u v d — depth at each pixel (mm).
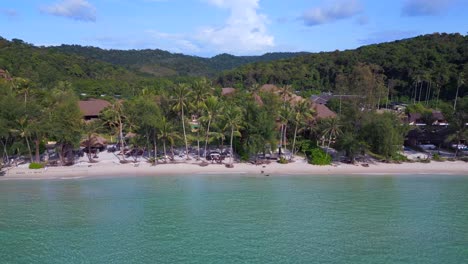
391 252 33531
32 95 71062
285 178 58750
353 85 79125
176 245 34469
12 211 42469
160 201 46719
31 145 63250
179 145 70250
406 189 53531
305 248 34125
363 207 45406
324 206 45594
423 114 93500
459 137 69250
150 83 158000
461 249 34406
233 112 63781
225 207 44688
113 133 72688
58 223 39156
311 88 153500
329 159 67188
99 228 37969
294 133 71562
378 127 64688
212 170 62156
